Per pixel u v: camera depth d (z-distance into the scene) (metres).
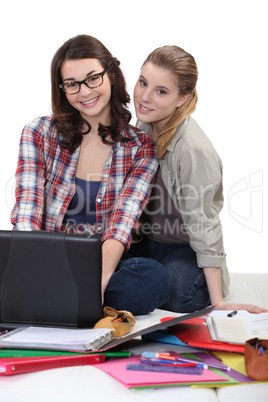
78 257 2.09
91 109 2.41
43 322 2.16
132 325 2.21
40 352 1.88
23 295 2.14
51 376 1.80
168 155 2.55
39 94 3.99
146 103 2.47
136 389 1.73
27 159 2.49
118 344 1.92
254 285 3.00
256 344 1.88
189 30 4.04
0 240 2.11
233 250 3.87
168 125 2.52
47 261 2.11
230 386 1.77
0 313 2.17
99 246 2.09
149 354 1.87
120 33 3.99
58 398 1.70
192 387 1.75
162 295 2.50
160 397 1.71
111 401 1.69
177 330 2.14
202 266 2.55
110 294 2.43
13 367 1.79
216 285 2.55
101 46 2.41
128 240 2.45
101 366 1.86
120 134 2.57
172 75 2.42
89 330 2.04
